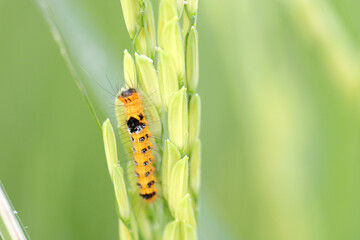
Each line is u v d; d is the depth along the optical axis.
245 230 0.22
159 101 0.17
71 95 0.23
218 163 0.23
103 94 0.19
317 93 0.22
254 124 0.22
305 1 0.21
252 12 0.22
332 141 0.22
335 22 0.21
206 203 0.22
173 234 0.17
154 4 0.22
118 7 0.22
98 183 0.23
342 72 0.21
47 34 0.22
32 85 0.23
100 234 0.22
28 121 0.22
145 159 0.18
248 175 0.22
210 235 0.21
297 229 0.22
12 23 0.22
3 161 0.22
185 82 0.17
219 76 0.23
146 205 0.18
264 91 0.22
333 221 0.21
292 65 0.22
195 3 0.17
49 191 0.22
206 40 0.23
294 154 0.22
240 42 0.23
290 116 0.22
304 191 0.22
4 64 0.22
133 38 0.17
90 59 0.19
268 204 0.22
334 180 0.22
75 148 0.23
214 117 0.23
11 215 0.16
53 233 0.22
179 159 0.17
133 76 0.17
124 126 0.18
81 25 0.20
